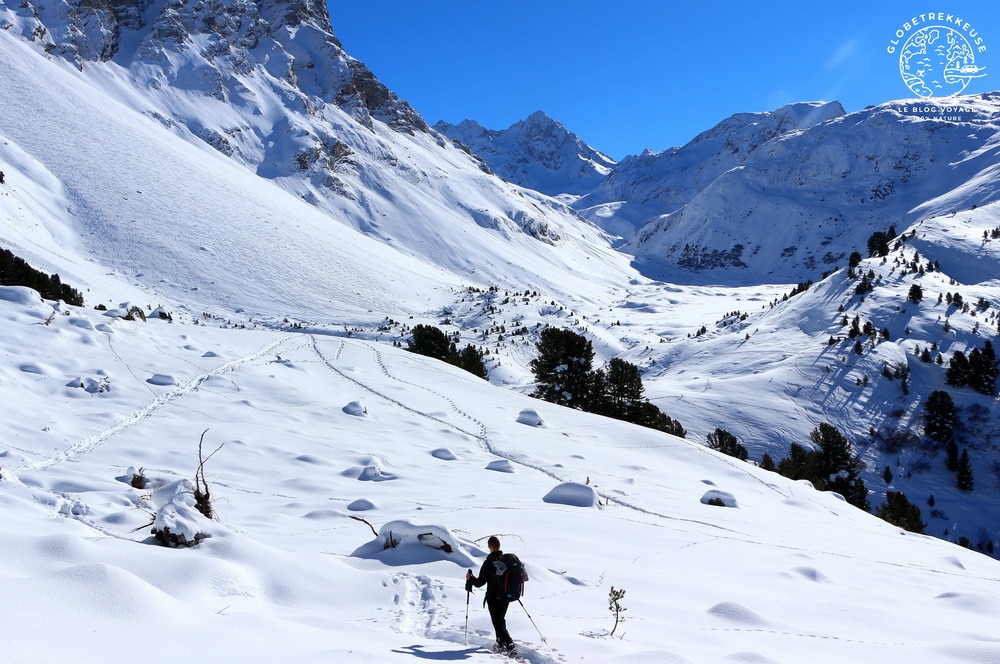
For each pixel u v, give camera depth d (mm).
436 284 197000
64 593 6578
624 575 13094
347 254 189375
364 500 19375
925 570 19750
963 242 194750
